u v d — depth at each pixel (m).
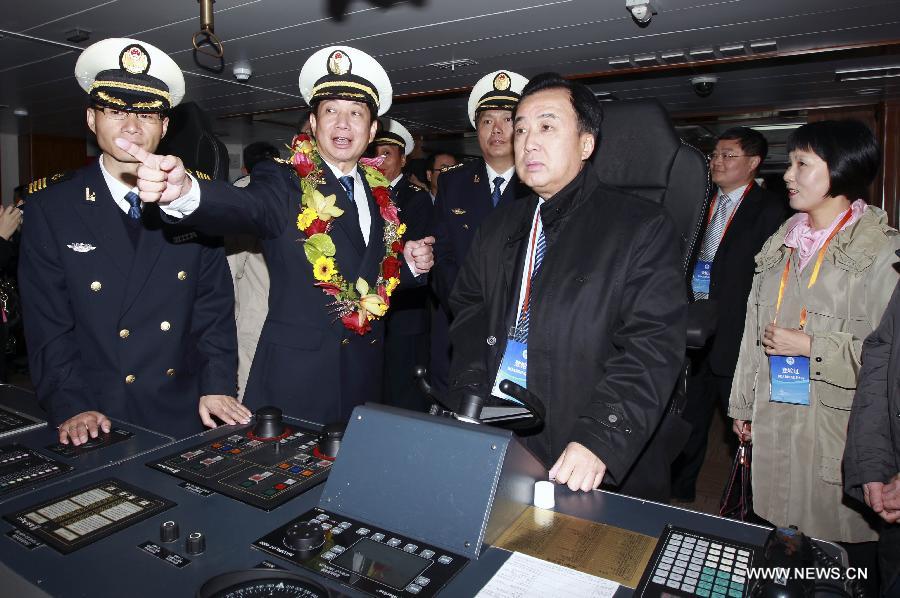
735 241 2.99
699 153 1.72
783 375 1.88
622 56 4.82
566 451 1.25
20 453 1.33
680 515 1.08
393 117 7.41
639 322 1.42
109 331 1.72
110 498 1.11
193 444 1.36
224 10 3.94
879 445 1.62
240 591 0.85
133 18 4.13
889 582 1.60
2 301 3.10
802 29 4.11
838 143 1.82
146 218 1.74
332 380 1.88
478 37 4.45
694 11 3.83
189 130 2.13
